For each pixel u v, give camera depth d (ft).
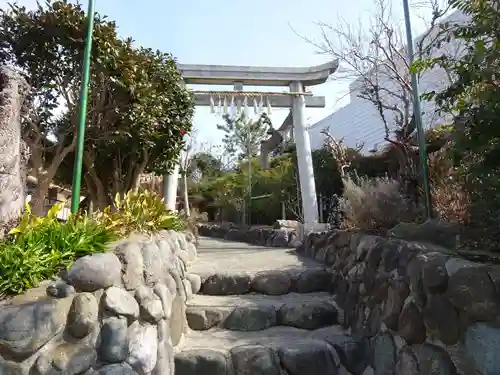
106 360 4.61
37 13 11.07
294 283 10.38
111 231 6.21
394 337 6.29
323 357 7.17
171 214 11.23
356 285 8.43
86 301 4.62
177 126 15.28
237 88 19.15
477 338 4.32
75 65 11.23
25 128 10.90
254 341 7.80
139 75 12.11
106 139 12.54
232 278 10.30
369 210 9.50
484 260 5.20
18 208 6.05
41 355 4.14
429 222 7.39
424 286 5.43
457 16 12.73
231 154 46.55
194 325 8.50
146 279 6.00
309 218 18.76
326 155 22.91
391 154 17.75
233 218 33.78
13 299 4.30
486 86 5.37
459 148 5.72
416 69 6.81
